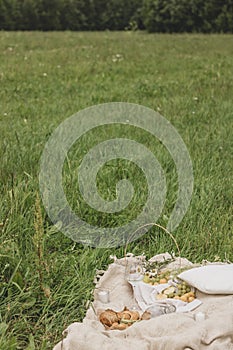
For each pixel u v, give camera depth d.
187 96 11.48
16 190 5.39
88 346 3.48
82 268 4.59
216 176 6.77
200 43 23.83
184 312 3.87
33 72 14.29
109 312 3.95
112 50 20.14
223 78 13.57
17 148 7.08
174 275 4.36
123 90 12.08
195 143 8.01
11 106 10.42
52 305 4.23
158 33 32.31
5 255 4.41
